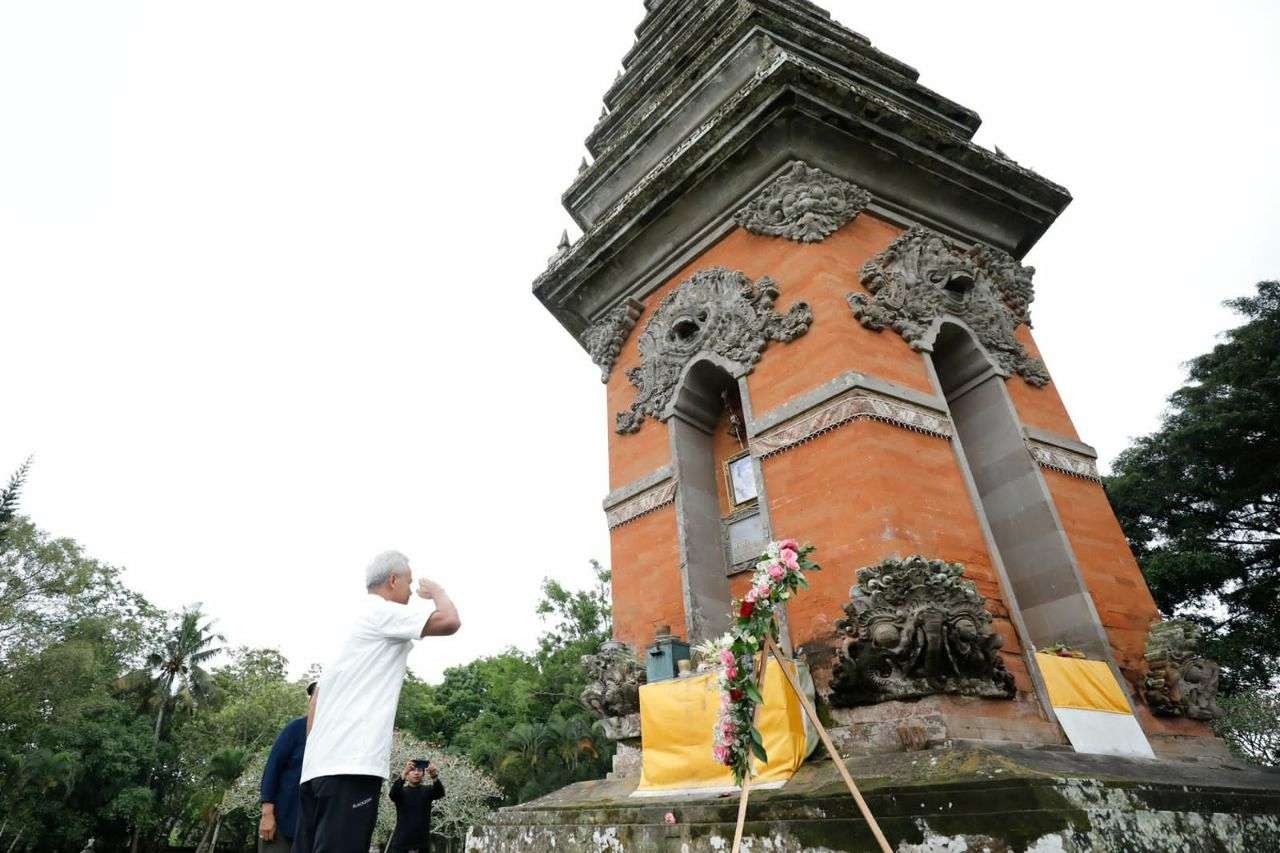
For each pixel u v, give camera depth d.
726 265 13.37
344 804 4.19
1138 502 27.83
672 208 13.93
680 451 12.82
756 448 11.26
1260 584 25.66
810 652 9.36
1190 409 27.30
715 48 15.64
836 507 9.88
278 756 6.62
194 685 55.44
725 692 6.52
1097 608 11.02
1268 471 25.58
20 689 37.00
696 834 7.71
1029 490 11.86
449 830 30.70
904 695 8.15
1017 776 5.95
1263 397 25.16
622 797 9.62
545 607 51.69
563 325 16.83
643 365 14.07
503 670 59.16
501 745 40.53
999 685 8.59
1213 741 10.77
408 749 28.14
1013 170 14.03
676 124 15.88
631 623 12.44
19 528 39.22
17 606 38.94
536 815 10.00
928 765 6.96
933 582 8.20
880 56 17.38
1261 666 24.45
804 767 8.10
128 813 45.09
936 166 13.49
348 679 4.66
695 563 11.91
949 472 10.55
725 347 12.44
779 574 6.58
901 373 11.16
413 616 4.82
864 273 11.97
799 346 11.41
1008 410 12.41
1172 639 10.95
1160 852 5.78
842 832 6.53
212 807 47.53
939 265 12.95
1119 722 9.58
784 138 12.52
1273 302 27.97
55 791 42.94
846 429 10.20
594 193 17.44
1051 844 5.39
